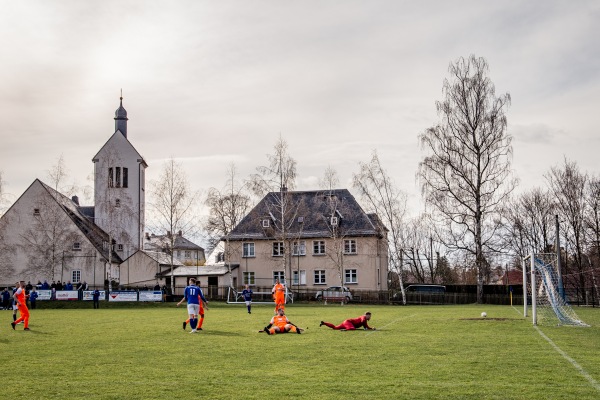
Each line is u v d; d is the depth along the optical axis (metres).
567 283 80.31
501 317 37.19
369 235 84.31
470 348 20.08
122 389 13.26
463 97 65.94
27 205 86.19
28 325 32.91
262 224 87.00
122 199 95.00
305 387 13.28
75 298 62.09
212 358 18.11
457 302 74.62
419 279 110.94
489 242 67.00
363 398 12.07
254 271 87.50
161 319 38.28
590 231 78.31
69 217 85.56
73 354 19.36
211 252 109.56
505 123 65.12
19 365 16.92
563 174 80.00
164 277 86.44
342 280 77.94
